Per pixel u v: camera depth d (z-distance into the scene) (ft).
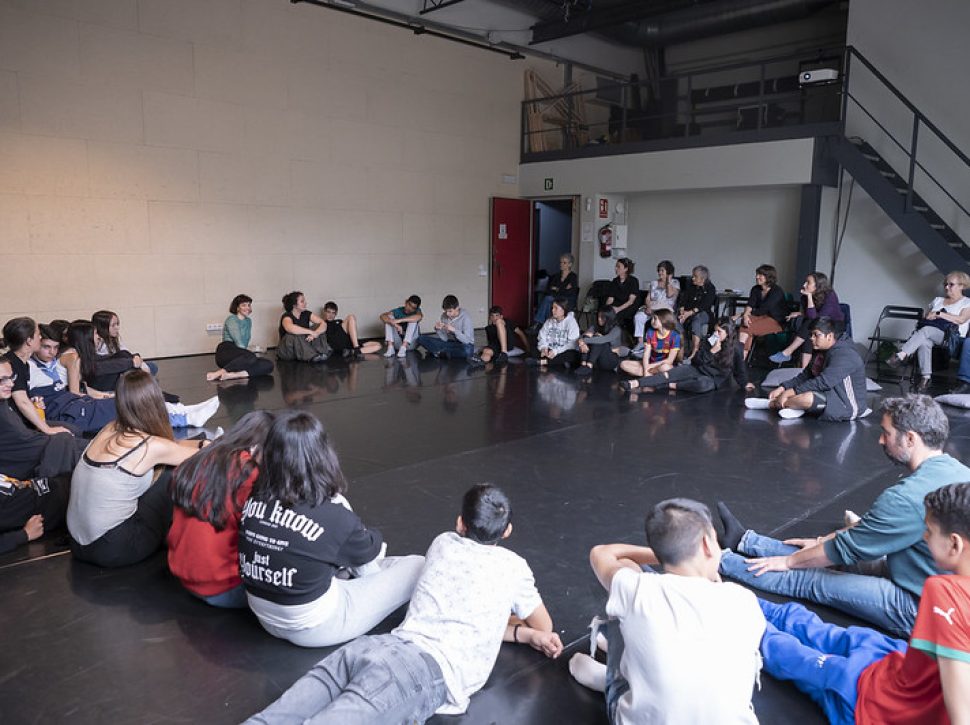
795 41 38.73
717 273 35.35
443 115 36.04
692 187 32.04
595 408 20.38
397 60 33.91
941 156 28.04
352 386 23.31
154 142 27.12
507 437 17.17
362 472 14.43
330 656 6.56
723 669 5.63
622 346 28.12
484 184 38.32
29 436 12.25
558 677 7.77
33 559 10.42
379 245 34.47
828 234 31.04
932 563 7.93
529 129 39.37
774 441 17.06
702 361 22.56
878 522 8.12
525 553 10.80
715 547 6.28
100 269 26.32
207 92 28.25
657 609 5.82
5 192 23.98
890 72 29.04
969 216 27.61
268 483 7.57
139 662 7.91
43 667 7.81
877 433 17.85
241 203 29.73
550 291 33.88
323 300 32.83
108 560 9.97
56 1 24.35
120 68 25.99
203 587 8.77
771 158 29.45
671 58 43.80
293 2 29.58
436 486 13.69
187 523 8.63
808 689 7.24
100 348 19.77
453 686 6.72
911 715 5.68
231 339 25.53
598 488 13.70
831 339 19.16
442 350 29.01
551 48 39.65
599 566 7.25
